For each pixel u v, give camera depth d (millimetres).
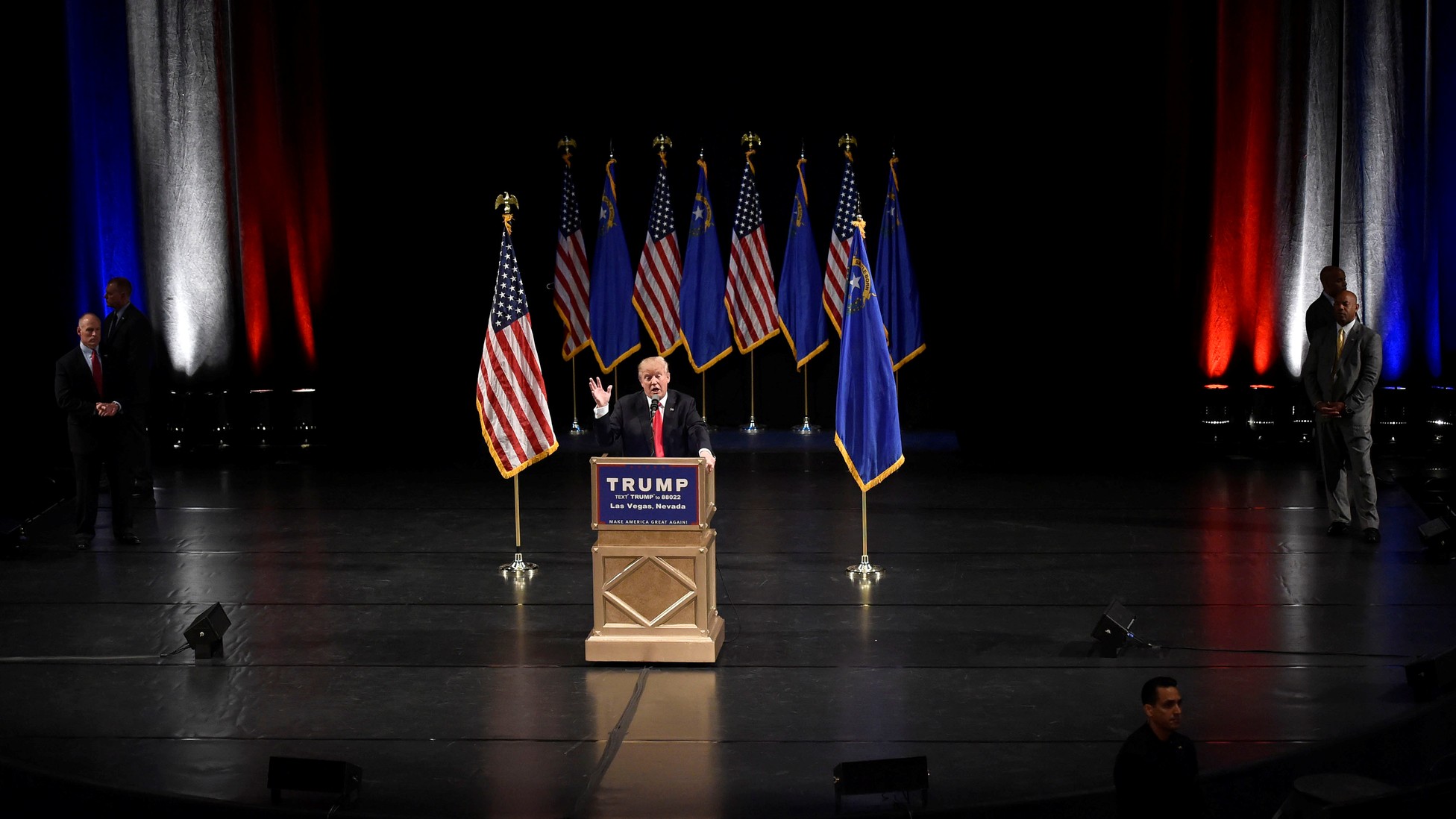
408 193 19578
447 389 19953
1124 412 18609
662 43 20125
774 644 10125
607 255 20203
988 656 9750
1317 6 18094
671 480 9477
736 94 20203
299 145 19328
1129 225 18453
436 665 9672
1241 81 18406
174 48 18781
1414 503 14750
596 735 8281
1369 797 6371
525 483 16734
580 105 20297
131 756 7980
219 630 9867
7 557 12953
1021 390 18688
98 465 13461
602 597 9641
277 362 19672
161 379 19266
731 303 20078
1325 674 9211
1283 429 18109
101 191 18922
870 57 19781
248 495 16078
